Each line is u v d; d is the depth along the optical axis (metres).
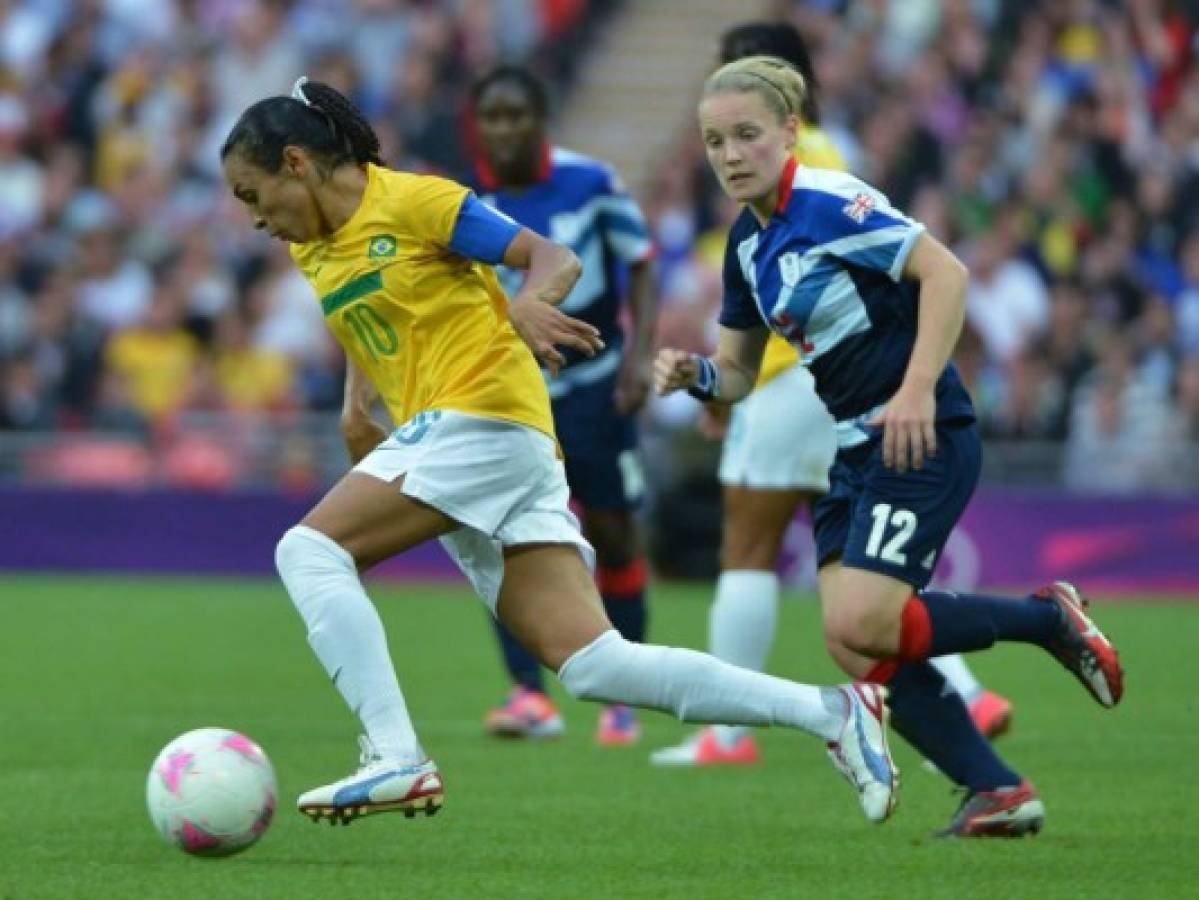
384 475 20.81
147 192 73.00
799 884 19.67
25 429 66.50
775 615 29.67
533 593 21.06
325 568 20.72
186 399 67.12
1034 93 71.19
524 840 22.64
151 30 76.81
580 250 33.16
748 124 21.47
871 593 21.47
